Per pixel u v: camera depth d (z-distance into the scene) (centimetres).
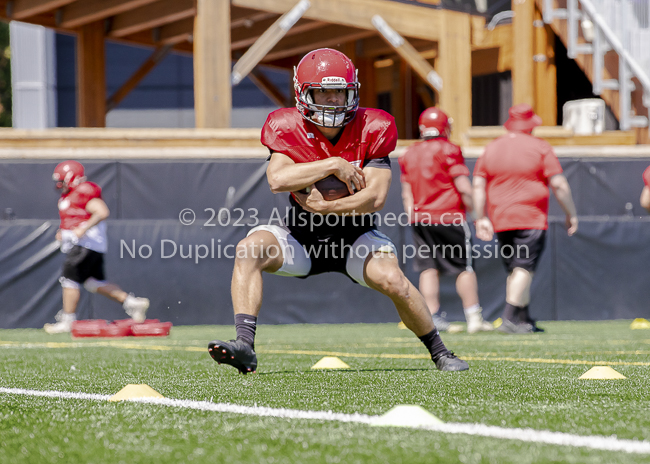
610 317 3077
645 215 3125
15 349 2008
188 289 2997
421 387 1104
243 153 3041
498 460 603
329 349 1933
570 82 4800
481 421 793
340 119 1182
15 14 4466
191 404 938
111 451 674
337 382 1177
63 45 7938
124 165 2994
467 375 1270
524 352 1773
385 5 4097
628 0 3922
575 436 703
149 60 5259
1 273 2958
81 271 2767
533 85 4328
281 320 3031
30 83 7788
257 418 827
